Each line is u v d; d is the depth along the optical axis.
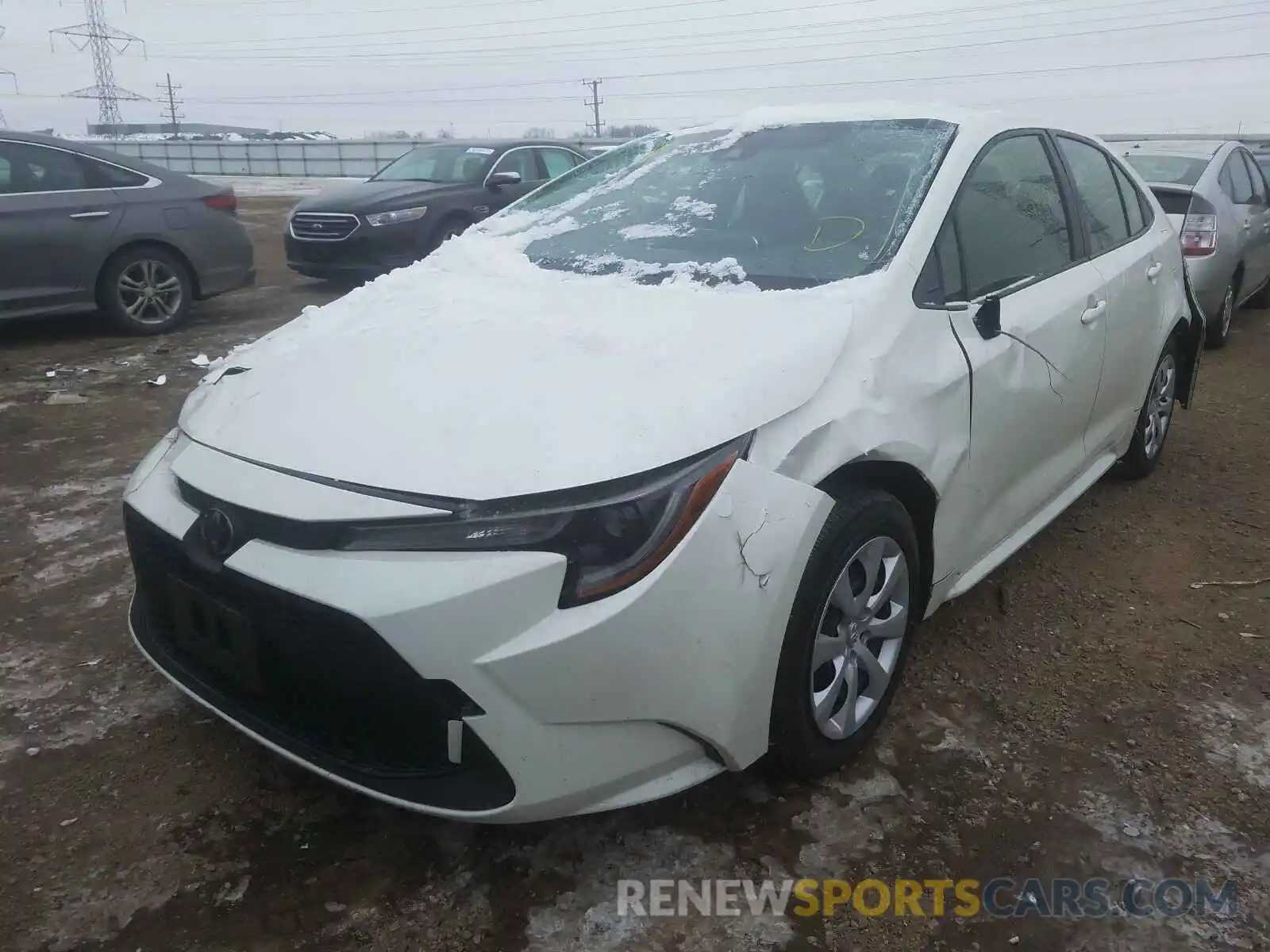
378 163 39.97
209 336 7.62
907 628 2.63
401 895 2.14
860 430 2.29
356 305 2.93
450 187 9.95
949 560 2.78
